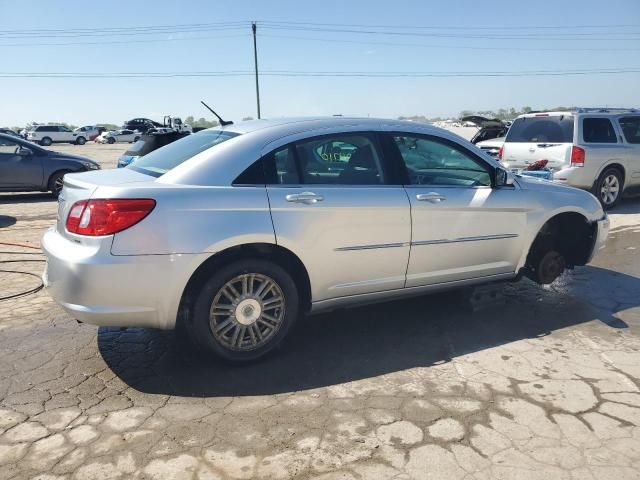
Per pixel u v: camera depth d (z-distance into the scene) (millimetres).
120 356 3695
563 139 9234
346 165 3787
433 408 3061
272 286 3533
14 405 3053
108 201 3080
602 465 2566
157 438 2756
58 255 3207
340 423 2908
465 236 4180
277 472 2504
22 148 11570
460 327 4270
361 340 4016
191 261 3197
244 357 3533
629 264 6195
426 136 4141
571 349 3869
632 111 9938
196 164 3410
